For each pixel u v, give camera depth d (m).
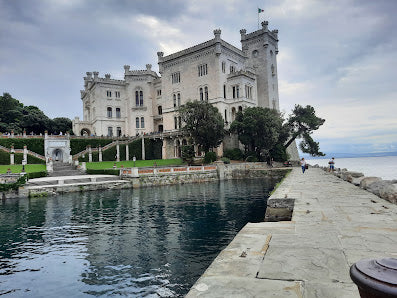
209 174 50.53
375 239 7.07
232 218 19.80
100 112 86.12
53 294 9.44
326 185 20.91
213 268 5.46
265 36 80.94
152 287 9.78
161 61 81.31
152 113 88.50
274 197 14.95
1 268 11.73
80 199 31.05
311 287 4.54
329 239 7.17
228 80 71.94
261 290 4.47
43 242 15.30
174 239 15.22
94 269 11.47
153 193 35.06
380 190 14.30
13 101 91.06
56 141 66.50
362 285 2.36
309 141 65.00
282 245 6.80
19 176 37.84
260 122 57.19
